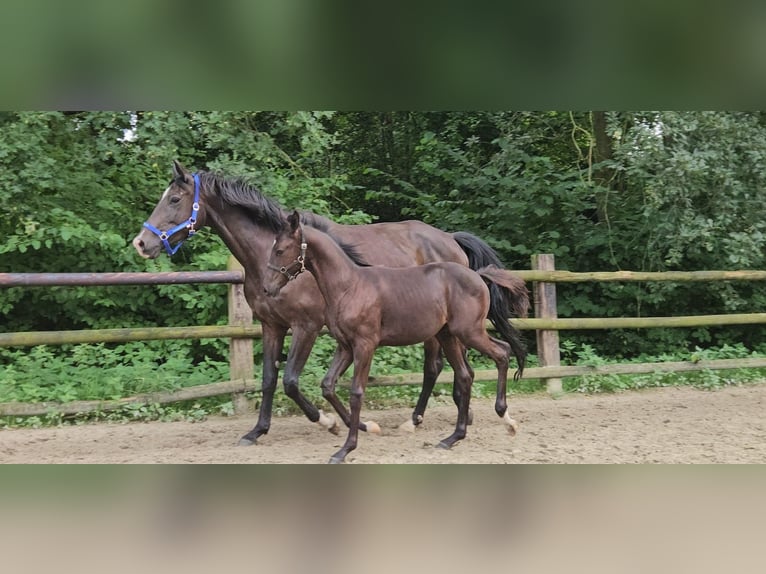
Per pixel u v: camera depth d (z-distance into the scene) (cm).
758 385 745
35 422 542
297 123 767
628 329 888
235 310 598
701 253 853
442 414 606
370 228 550
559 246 907
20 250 643
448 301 459
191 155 807
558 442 485
